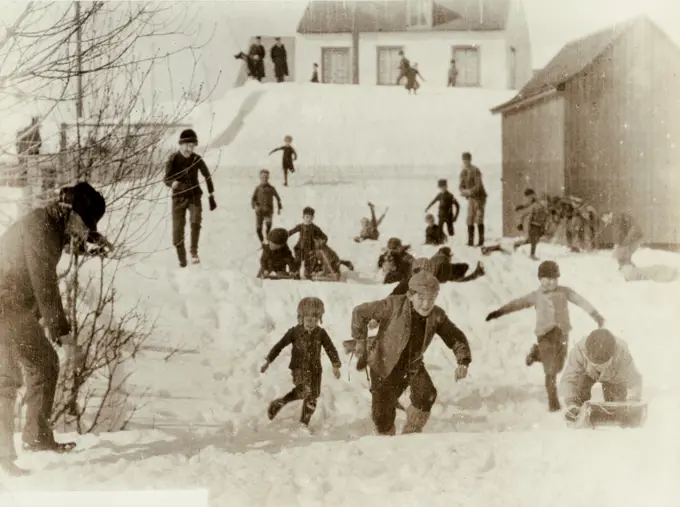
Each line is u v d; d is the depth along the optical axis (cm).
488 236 2072
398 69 3600
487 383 1041
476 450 625
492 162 2786
